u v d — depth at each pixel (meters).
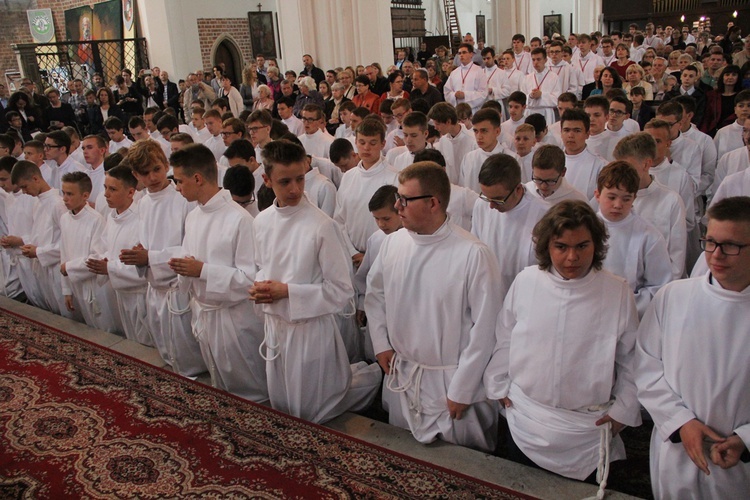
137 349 4.18
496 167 3.35
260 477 2.63
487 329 2.70
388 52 12.87
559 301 2.46
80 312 4.95
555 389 2.49
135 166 3.91
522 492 2.47
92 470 2.74
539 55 10.41
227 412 3.19
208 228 3.53
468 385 2.73
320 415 3.25
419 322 2.84
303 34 12.52
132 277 4.07
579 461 2.49
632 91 7.56
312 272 3.13
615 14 25.59
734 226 2.01
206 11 16.81
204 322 3.58
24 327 4.52
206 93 12.42
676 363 2.25
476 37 27.05
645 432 3.32
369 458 2.74
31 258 5.23
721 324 2.14
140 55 15.70
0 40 18.62
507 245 3.60
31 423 3.13
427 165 2.70
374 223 4.65
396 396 3.11
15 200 5.46
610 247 3.27
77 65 16.88
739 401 2.15
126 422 3.12
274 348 3.25
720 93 7.16
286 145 3.00
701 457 2.12
